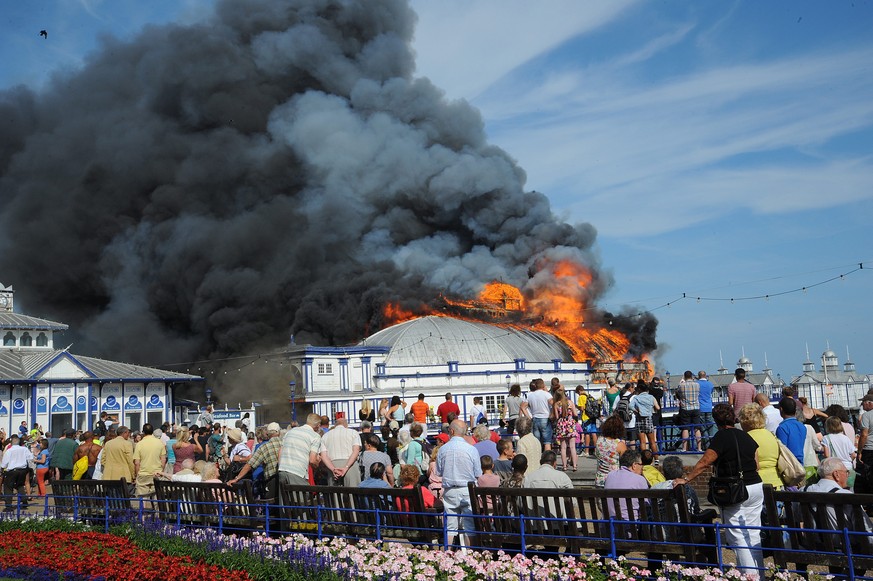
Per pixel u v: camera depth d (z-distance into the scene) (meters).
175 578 16.02
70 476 28.98
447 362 90.50
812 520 12.48
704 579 12.23
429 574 13.79
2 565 18.00
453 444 16.78
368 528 16.89
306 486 17.77
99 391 62.03
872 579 11.34
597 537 13.98
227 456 30.39
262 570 15.46
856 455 18.11
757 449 13.70
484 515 14.95
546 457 15.61
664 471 14.96
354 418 83.75
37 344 68.25
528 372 94.50
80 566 17.36
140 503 21.02
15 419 57.91
